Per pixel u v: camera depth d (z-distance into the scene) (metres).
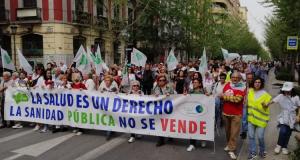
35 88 10.34
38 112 10.38
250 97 7.51
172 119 8.66
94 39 34.31
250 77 8.54
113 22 35.56
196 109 8.41
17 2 30.48
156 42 41.03
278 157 7.65
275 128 10.52
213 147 8.64
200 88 8.81
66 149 8.41
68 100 9.91
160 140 8.80
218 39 51.78
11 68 13.33
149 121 8.92
